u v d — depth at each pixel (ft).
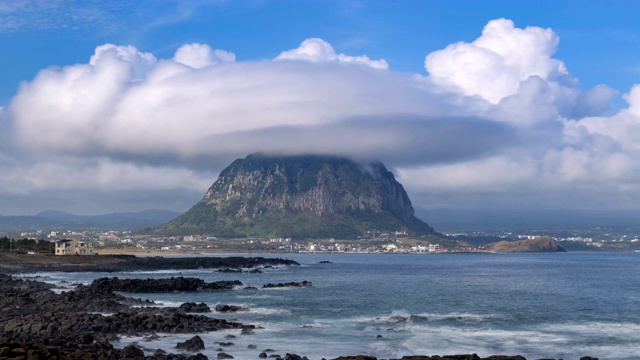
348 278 568.82
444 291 402.11
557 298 348.38
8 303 247.29
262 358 158.92
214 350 169.89
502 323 232.94
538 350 175.11
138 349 151.94
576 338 196.75
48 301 257.34
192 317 219.61
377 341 189.06
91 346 151.64
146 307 265.34
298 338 194.08
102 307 246.88
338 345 181.37
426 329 215.72
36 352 121.80
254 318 244.63
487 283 492.95
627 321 240.73
